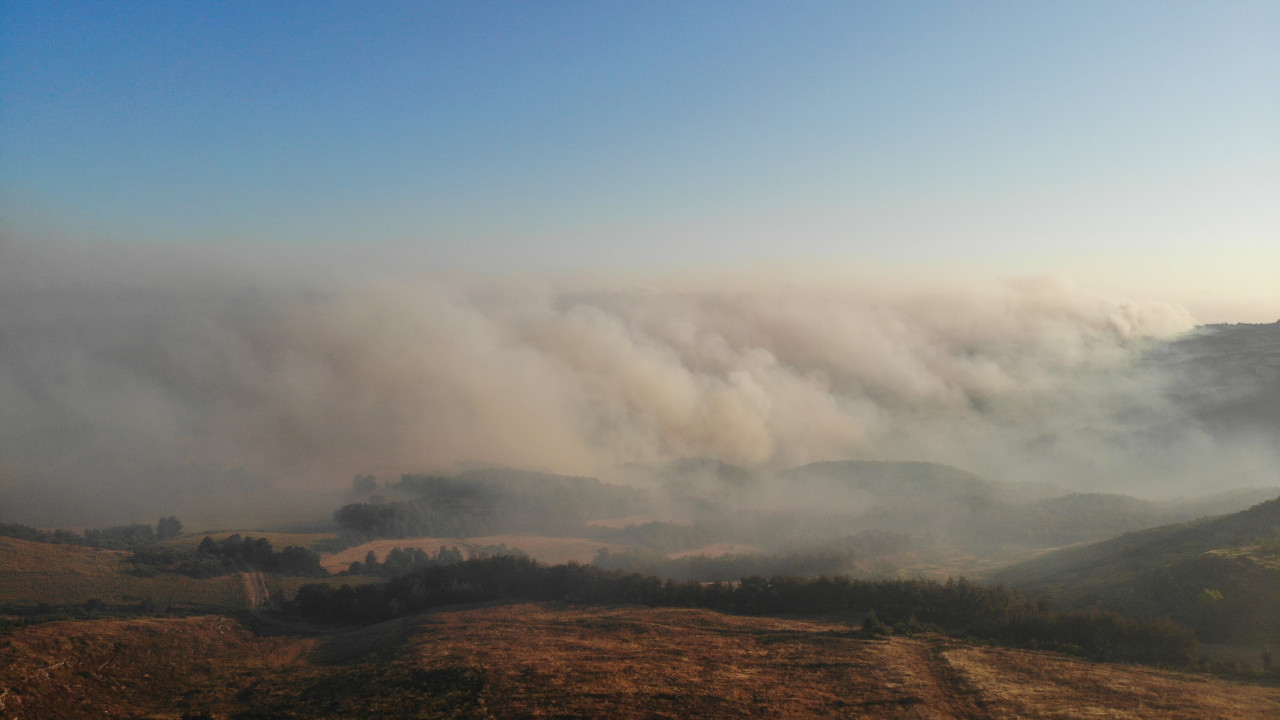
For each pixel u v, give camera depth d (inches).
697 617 4197.8
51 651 3361.2
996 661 3117.6
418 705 2881.4
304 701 3125.0
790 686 2896.2
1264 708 2518.5
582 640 3732.8
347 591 5359.3
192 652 3922.2
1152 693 2689.5
